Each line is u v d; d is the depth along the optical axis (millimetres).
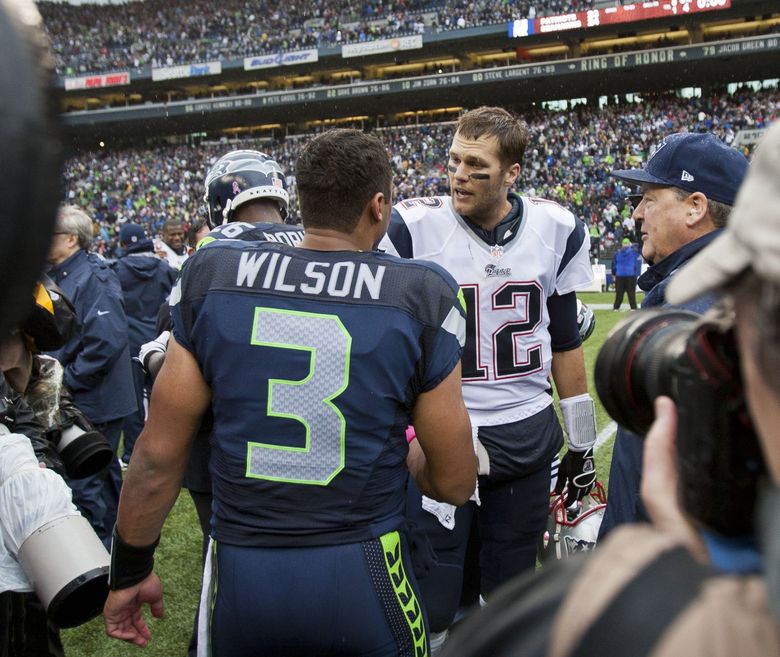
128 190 37719
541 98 37250
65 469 2510
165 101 42688
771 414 425
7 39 291
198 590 3738
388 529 1642
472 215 2678
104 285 4152
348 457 1589
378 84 35375
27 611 1958
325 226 1711
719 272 441
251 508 1603
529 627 458
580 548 3102
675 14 31031
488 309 2693
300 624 1572
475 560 2926
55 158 303
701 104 31328
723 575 434
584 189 27734
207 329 1630
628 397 736
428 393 1659
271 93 36969
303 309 1605
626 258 14578
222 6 42125
